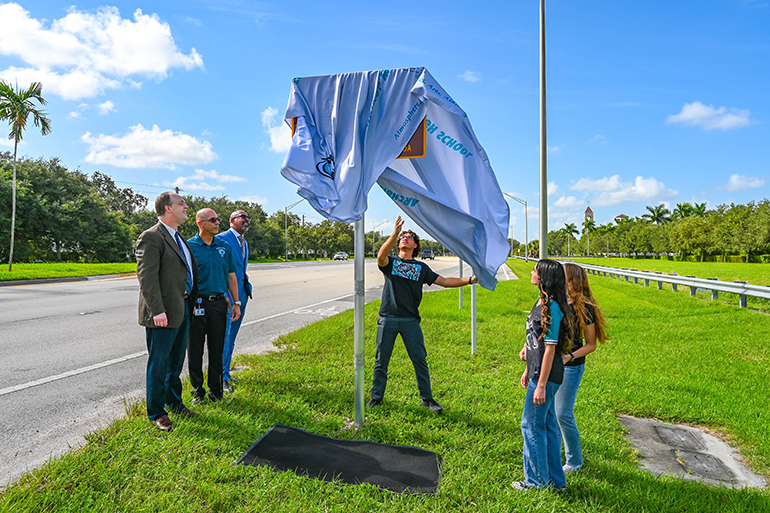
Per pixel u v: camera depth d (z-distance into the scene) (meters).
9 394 4.49
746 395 4.74
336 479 2.86
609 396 4.66
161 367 3.54
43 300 12.41
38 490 2.55
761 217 49.69
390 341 4.27
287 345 6.64
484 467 3.09
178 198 3.81
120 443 3.16
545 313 2.79
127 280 21.19
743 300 10.88
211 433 3.43
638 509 2.68
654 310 11.00
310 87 3.79
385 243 4.12
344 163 3.59
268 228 72.25
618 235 104.56
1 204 31.91
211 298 4.16
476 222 3.84
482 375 5.32
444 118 3.90
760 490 2.90
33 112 21.80
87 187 42.19
